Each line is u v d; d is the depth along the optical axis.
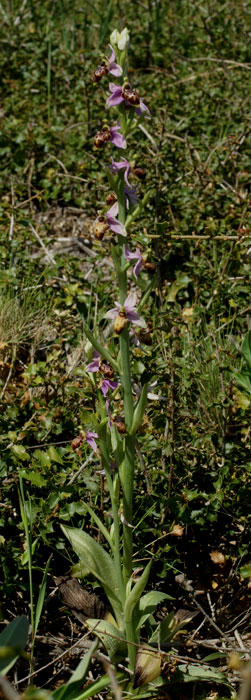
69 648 2.52
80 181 5.42
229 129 5.88
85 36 7.73
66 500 3.00
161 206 4.71
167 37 8.02
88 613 2.75
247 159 5.31
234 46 7.52
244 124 5.65
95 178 5.15
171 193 4.97
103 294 4.22
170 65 7.47
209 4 8.22
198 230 4.54
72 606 2.76
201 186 4.82
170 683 2.58
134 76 7.27
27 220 4.82
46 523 2.83
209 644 2.81
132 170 2.23
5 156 5.84
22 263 4.53
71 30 8.19
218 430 3.46
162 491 3.11
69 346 3.97
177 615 2.78
